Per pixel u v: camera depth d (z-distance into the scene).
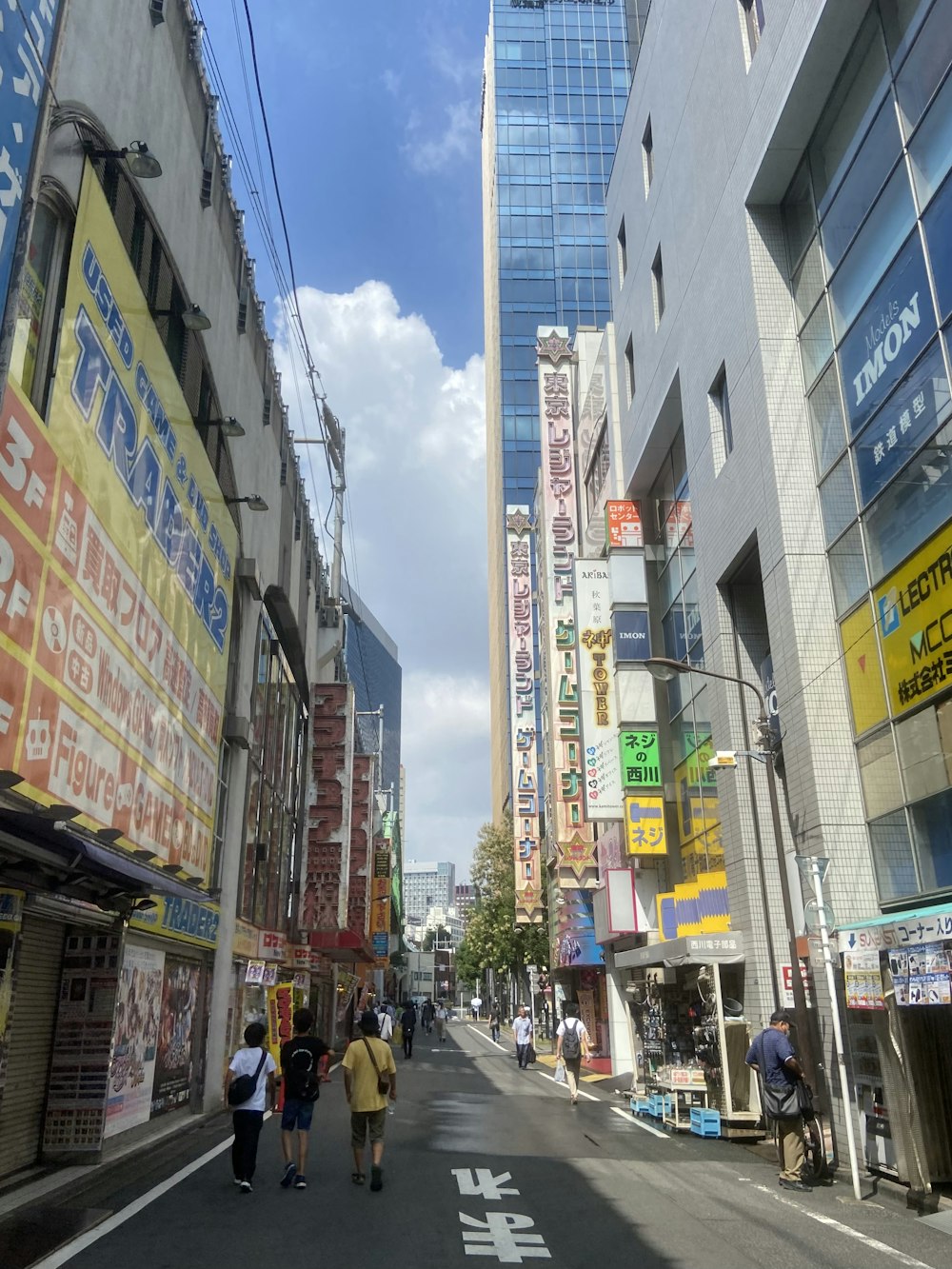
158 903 12.35
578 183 77.56
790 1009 13.59
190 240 13.54
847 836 12.41
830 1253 7.23
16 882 8.09
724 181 16.73
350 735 29.94
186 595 12.81
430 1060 31.77
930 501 10.75
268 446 20.23
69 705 8.17
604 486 28.02
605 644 25.17
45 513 7.61
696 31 18.69
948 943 8.57
